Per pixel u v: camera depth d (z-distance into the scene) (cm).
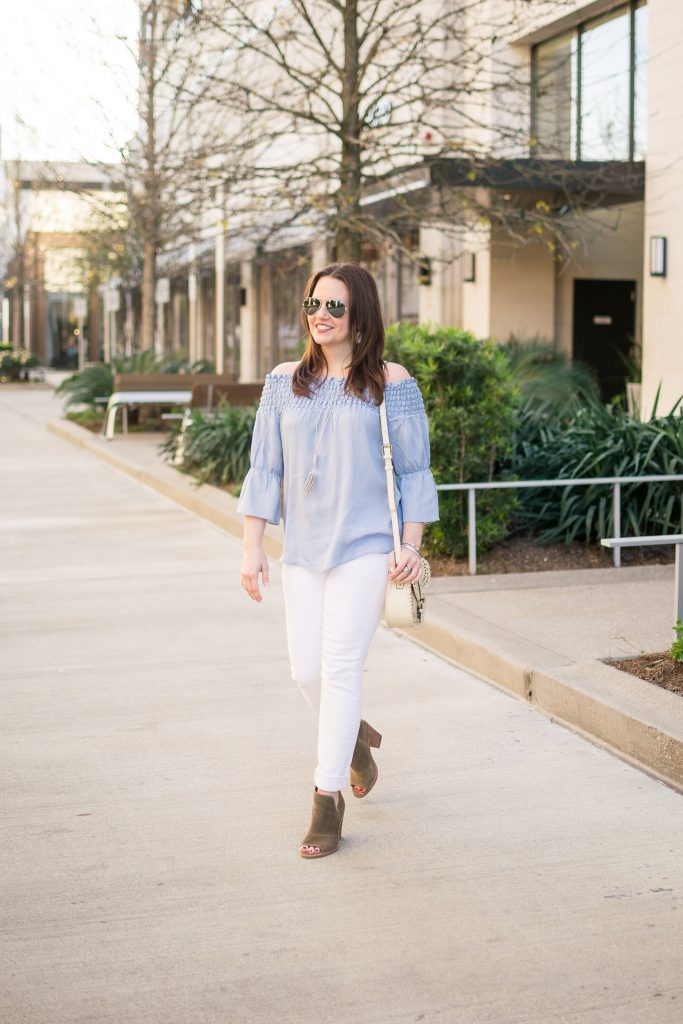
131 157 2023
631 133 1575
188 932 351
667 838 418
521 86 1372
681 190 1414
